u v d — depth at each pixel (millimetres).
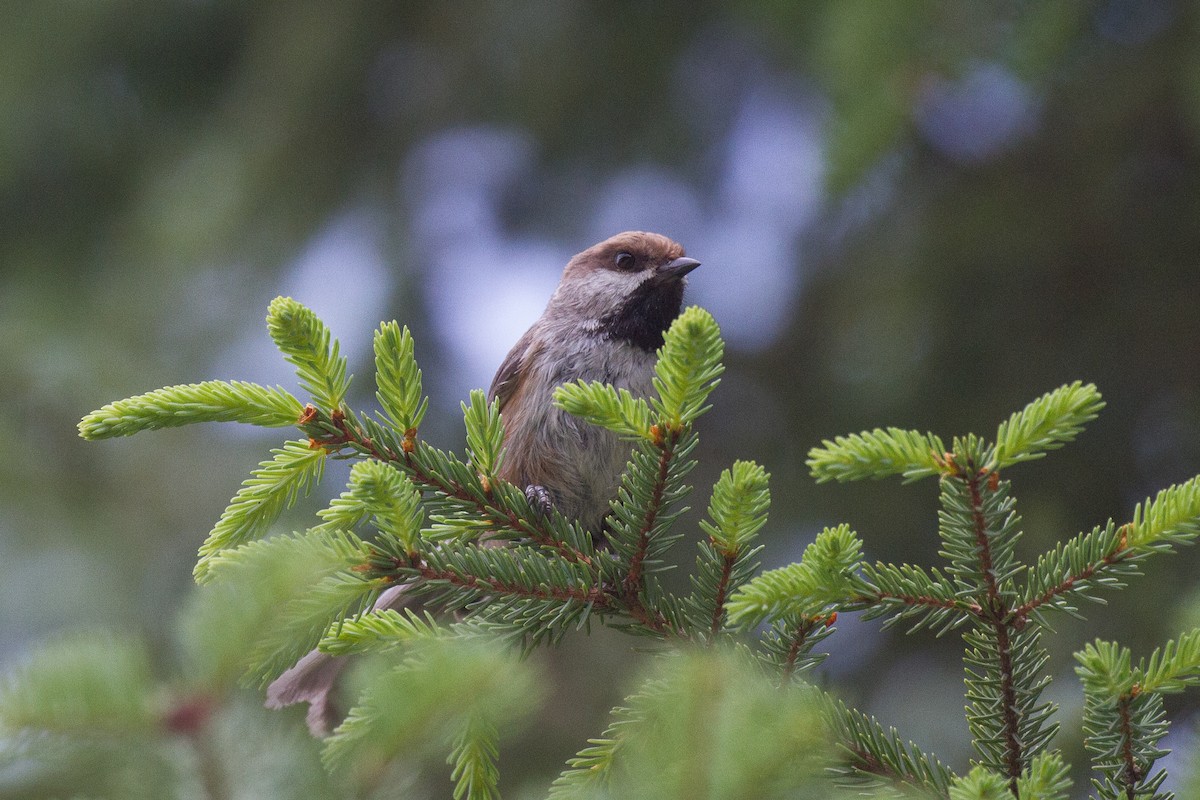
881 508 11250
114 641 2980
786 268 12250
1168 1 9891
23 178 13141
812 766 3709
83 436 4676
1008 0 8539
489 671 3230
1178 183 10727
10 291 13094
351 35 12016
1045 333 11078
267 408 4883
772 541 11570
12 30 12641
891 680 11086
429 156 12734
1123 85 10062
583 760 4598
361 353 12062
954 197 11000
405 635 4730
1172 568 9227
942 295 11133
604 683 11180
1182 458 10664
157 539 12609
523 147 12664
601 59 12195
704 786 3193
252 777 3035
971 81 8734
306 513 11094
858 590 4406
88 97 13031
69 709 2830
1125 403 10836
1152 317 10914
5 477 12305
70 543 12523
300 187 12102
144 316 12258
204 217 11875
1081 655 4195
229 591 3127
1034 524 10430
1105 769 4270
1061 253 10992
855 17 8797
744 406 12227
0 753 2848
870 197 9477
